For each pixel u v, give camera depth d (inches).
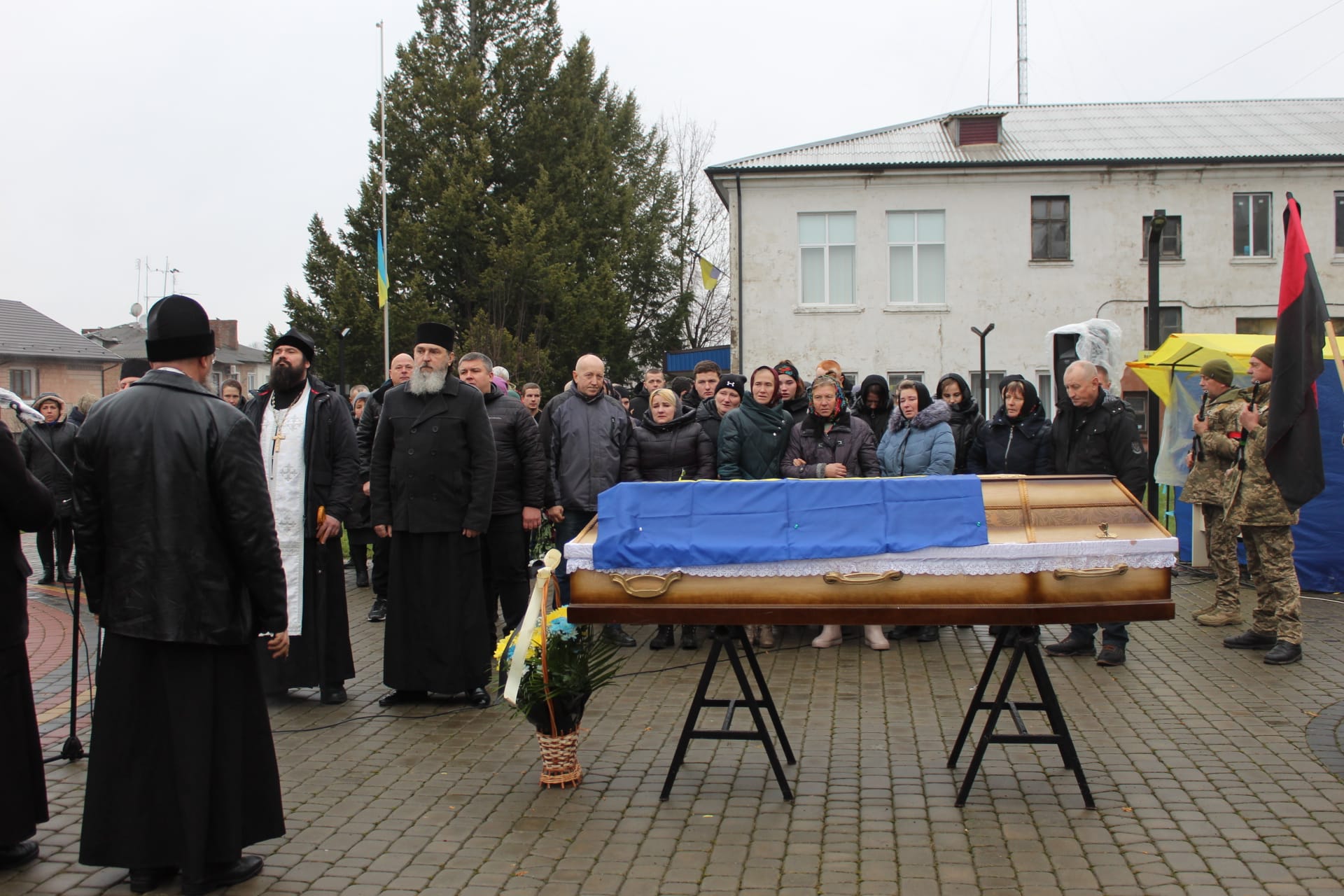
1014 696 253.1
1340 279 968.9
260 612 158.2
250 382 2780.5
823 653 306.8
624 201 1668.3
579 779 199.2
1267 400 286.2
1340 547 386.0
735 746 219.6
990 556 174.6
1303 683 260.2
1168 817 176.6
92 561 153.9
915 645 316.5
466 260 1512.1
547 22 1665.8
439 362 252.5
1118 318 975.6
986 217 981.2
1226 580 332.2
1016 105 1156.5
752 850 165.9
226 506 153.9
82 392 2012.8
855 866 159.3
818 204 994.1
